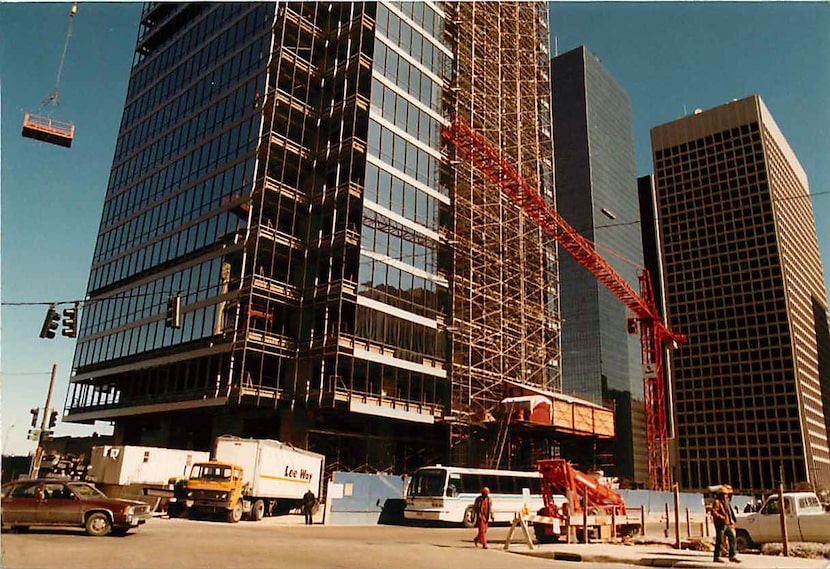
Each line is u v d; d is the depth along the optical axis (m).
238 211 49.78
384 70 54.53
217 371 46.62
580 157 150.12
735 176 142.75
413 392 50.09
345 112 52.66
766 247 136.50
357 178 50.38
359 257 48.12
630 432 139.00
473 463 54.94
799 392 127.69
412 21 58.78
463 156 59.78
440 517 31.52
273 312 47.78
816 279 155.12
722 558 17.92
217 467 29.92
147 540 17.98
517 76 71.00
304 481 35.56
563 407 58.22
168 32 69.25
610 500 27.17
